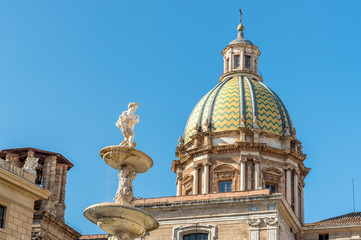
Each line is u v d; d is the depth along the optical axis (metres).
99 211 36.12
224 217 70.25
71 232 73.50
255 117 83.12
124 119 38.94
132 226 36.78
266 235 68.31
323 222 77.94
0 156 73.44
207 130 83.75
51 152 74.25
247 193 71.44
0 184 49.34
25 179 51.38
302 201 84.12
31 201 51.84
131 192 38.41
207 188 80.75
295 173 82.69
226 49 93.69
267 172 80.81
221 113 84.69
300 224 76.19
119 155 37.88
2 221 49.19
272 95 87.56
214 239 69.44
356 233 74.56
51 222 70.12
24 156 73.56
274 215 68.81
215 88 89.56
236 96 85.88
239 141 81.06
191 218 71.06
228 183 80.75
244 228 69.12
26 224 50.97
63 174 76.00
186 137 87.38
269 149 81.50
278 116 85.00
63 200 75.00
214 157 82.12
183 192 84.12
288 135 83.44
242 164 80.31
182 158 84.94
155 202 72.31
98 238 84.44
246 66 92.38
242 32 95.81
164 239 70.88
